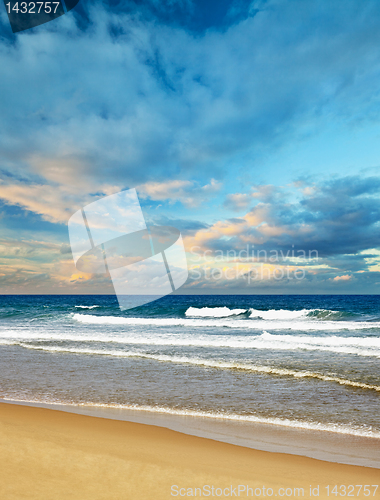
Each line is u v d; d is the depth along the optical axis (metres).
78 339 15.00
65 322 23.72
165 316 28.23
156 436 4.45
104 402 6.15
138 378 8.05
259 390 7.07
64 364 9.72
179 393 6.81
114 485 2.67
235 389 7.14
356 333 17.52
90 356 11.05
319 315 26.22
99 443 3.84
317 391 7.02
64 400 6.25
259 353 11.41
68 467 2.94
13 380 7.80
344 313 25.89
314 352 11.59
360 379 7.95
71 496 2.39
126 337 15.17
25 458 3.04
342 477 3.35
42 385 7.36
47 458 3.09
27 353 11.70
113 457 3.31
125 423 4.96
